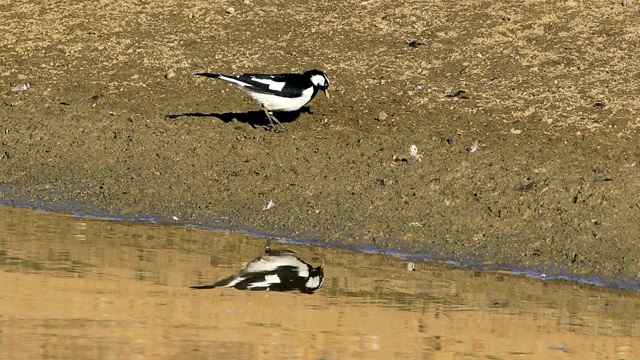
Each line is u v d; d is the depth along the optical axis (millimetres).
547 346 10242
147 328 10672
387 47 18219
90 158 15664
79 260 12656
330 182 14469
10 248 13047
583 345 10289
